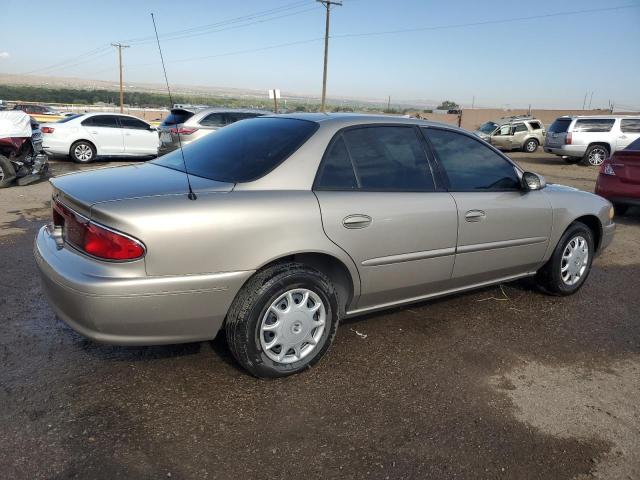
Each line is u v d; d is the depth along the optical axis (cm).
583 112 4059
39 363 308
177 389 287
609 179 820
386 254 324
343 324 383
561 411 283
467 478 230
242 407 273
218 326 280
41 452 232
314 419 266
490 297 453
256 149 317
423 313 410
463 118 4159
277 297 282
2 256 510
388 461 238
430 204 342
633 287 501
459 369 324
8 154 976
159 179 296
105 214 248
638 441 261
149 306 254
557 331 388
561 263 443
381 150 337
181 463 230
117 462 229
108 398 276
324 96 3694
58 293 260
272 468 230
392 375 312
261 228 273
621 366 338
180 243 254
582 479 233
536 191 419
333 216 297
